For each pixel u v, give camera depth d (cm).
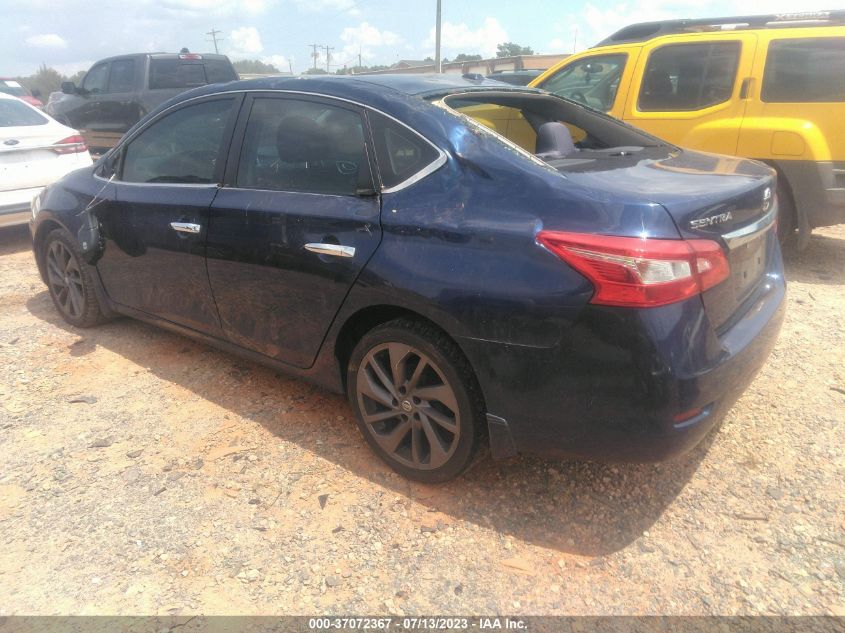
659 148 343
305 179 303
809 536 252
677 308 218
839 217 524
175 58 1139
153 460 310
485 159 254
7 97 697
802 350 402
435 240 251
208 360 411
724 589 229
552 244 226
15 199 659
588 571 238
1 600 232
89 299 443
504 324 234
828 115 508
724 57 550
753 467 293
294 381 382
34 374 398
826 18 520
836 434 314
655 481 285
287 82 325
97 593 234
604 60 631
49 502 282
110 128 1166
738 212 249
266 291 315
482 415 260
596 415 229
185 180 359
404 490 284
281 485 289
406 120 274
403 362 274
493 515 268
